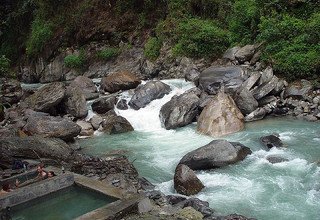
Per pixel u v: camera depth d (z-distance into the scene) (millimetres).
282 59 18953
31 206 9977
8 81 23719
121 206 9141
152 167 12688
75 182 10844
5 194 9852
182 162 12102
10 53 38125
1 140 13422
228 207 9633
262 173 11453
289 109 17266
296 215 9094
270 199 9938
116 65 27828
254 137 14445
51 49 32562
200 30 23297
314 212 9180
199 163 11891
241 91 17250
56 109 19016
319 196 9906
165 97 19078
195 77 21281
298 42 19172
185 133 15992
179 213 9102
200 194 10406
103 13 30516
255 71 19359
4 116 18406
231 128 15273
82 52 30359
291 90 17625
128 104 19078
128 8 29359
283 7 21359
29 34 36531
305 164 11805
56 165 13031
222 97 16281
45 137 14609
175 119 16719
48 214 9508
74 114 18359
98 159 13086
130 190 10586
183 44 23781
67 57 30422
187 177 10625
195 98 17391
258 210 9422
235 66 19609
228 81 18625
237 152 12383
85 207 9750
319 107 16719
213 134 15086
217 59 22672
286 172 11406
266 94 17516
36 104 18500
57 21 33312
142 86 19781
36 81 33719
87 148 15109
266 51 19797
